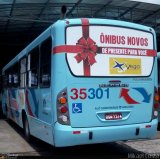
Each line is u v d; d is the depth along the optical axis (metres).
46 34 7.87
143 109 7.69
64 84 7.09
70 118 7.06
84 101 7.18
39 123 8.46
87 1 15.63
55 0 15.39
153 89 7.86
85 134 7.06
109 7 16.41
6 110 16.22
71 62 7.16
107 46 7.43
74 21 7.27
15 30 21.84
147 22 19.16
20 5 15.95
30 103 9.62
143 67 7.77
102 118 7.28
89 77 7.24
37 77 8.71
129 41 7.65
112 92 7.40
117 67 7.48
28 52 9.95
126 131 7.43
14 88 12.89
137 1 15.24
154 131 7.80
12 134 11.86
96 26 7.39
